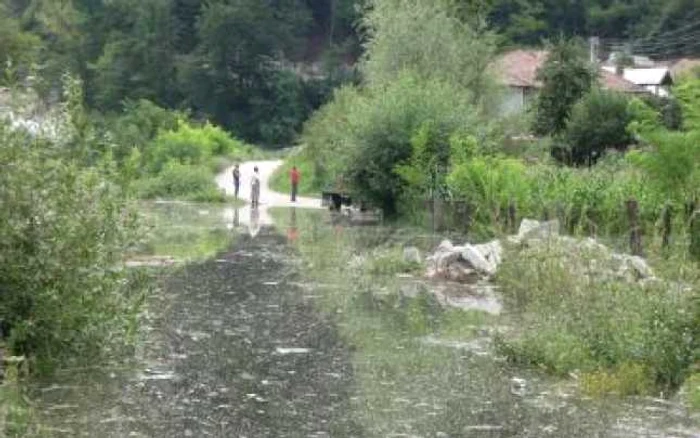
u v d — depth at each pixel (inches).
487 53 2464.3
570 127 2107.5
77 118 682.2
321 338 764.0
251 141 5147.6
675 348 627.8
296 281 1084.5
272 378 632.4
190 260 1258.6
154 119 3927.2
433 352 718.5
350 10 5595.5
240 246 1443.2
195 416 539.5
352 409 561.3
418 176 1840.6
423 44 2357.3
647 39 4756.4
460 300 964.6
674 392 611.5
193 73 5147.6
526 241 1078.4
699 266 876.6
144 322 792.9
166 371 644.1
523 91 3053.6
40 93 695.7
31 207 610.5
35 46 3112.7
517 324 824.9
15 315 611.2
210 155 3560.5
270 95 5226.4
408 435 513.3
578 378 641.0
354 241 1520.7
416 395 596.4
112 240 660.1
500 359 698.8
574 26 4918.8
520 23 4648.1
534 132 2290.8
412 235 1612.9
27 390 580.7
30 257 603.8
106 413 539.5
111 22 5334.6
